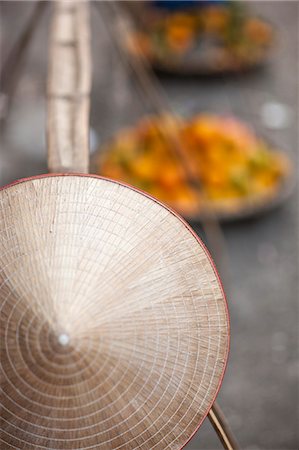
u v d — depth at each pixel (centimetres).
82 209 156
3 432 151
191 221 371
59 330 151
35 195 156
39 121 439
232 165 399
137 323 154
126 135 453
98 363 153
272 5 898
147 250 156
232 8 643
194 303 155
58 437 151
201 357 154
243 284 359
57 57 233
